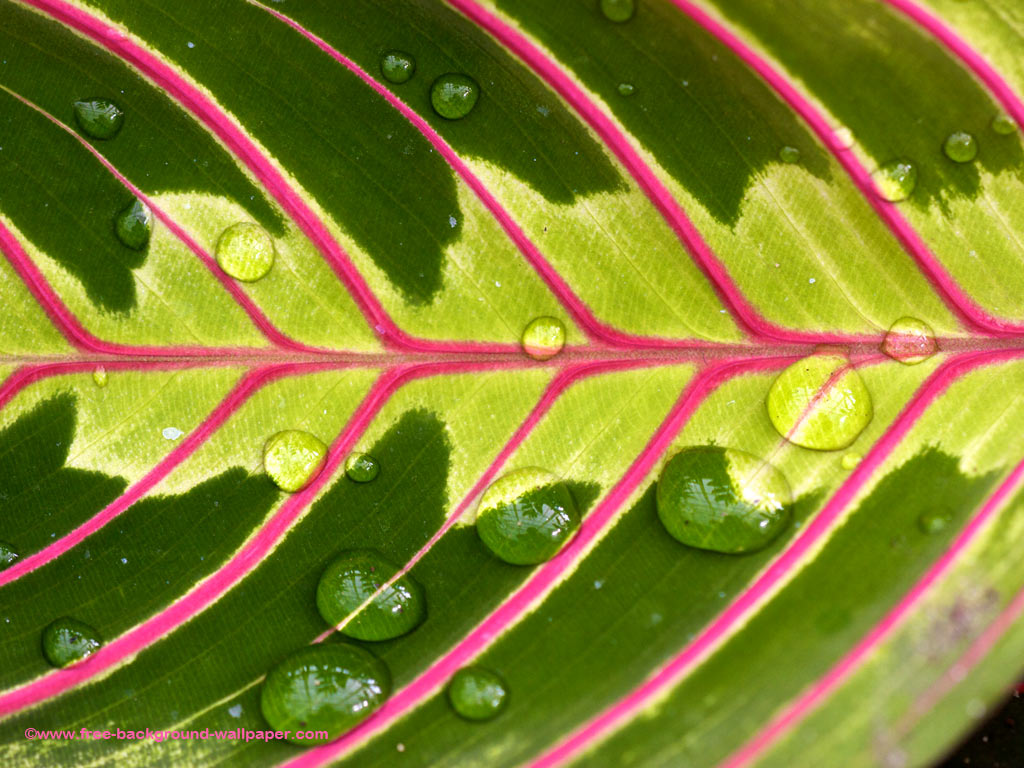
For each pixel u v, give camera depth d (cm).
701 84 19
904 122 19
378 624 19
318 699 19
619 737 19
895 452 19
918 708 18
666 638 19
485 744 19
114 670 19
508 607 19
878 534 19
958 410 19
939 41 19
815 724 18
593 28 19
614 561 19
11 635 19
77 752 19
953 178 19
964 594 18
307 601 19
